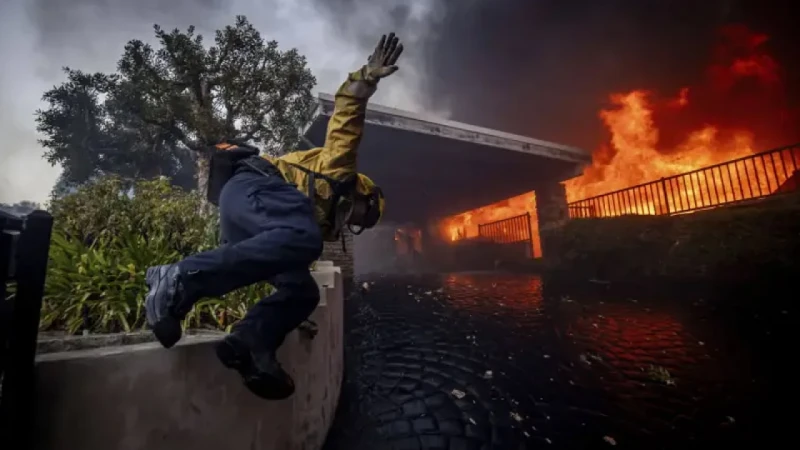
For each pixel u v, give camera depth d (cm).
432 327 557
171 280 110
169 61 551
